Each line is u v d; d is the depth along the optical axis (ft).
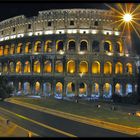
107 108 218.59
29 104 216.95
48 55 328.70
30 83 334.44
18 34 365.40
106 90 331.98
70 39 329.11
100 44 330.95
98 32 335.47
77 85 320.09
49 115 170.71
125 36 344.49
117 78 329.72
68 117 165.27
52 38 331.98
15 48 356.79
